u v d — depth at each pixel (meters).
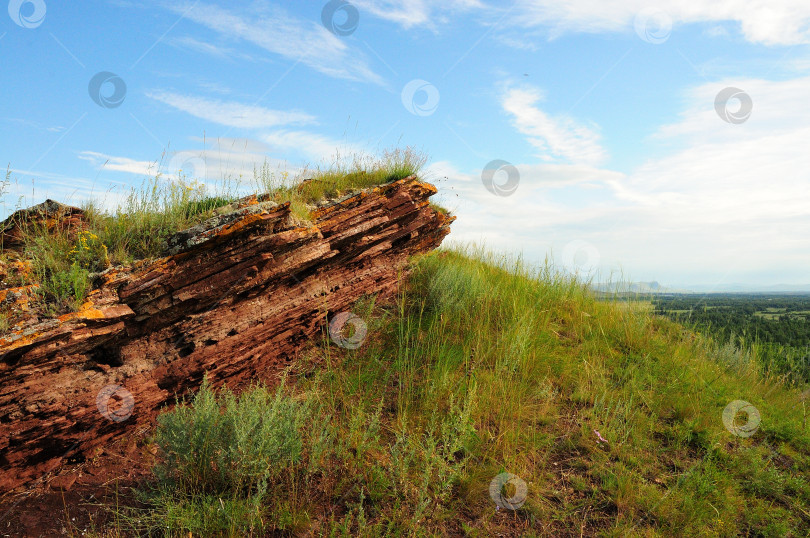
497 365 5.79
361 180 7.91
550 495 4.02
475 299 7.61
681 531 3.69
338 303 6.78
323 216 6.32
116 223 5.17
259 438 3.65
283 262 5.50
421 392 5.17
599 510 3.88
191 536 3.11
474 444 4.42
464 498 3.84
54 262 4.30
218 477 3.64
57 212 5.02
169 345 4.64
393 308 7.65
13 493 3.54
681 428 5.25
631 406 5.59
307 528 3.34
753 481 4.43
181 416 3.79
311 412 4.56
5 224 4.85
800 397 6.68
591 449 4.67
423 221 8.63
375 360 5.91
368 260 7.58
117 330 4.10
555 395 5.72
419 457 4.16
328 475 3.84
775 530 3.79
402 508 3.58
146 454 4.16
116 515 3.33
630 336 7.62
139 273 4.32
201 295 4.63
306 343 6.37
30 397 3.53
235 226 4.68
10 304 3.77
